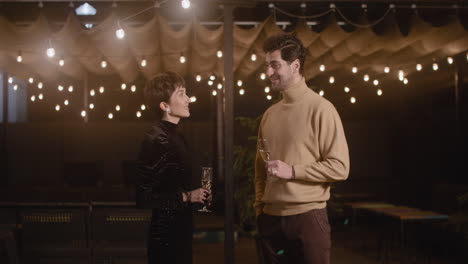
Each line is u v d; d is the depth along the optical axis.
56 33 4.75
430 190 8.64
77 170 8.48
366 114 10.48
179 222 2.57
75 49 5.41
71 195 7.66
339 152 2.29
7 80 7.02
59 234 4.18
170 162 2.57
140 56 5.87
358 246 6.78
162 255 2.54
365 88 8.28
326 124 2.33
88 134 10.24
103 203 4.18
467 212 4.92
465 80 7.71
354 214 6.79
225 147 3.73
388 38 5.27
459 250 5.55
